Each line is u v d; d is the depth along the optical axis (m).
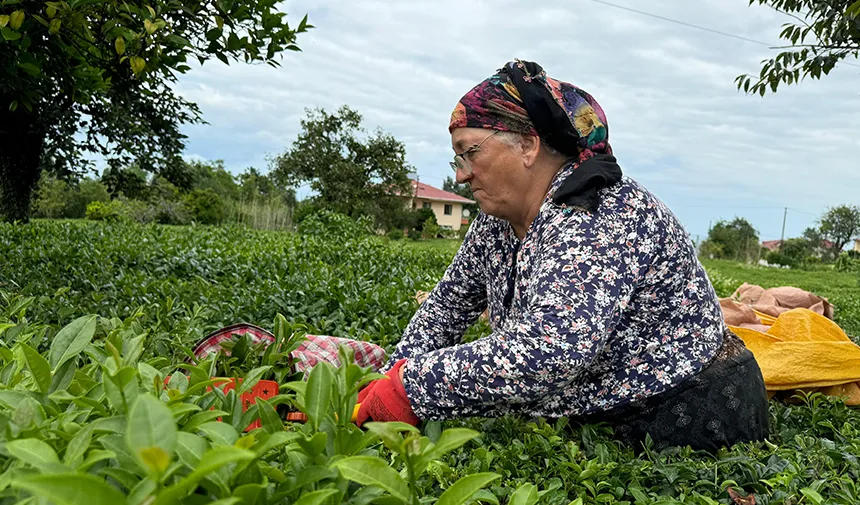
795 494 1.96
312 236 14.27
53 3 3.72
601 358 2.46
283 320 2.00
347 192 45.47
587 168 2.27
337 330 4.04
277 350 1.98
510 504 1.17
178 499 0.78
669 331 2.45
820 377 3.39
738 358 2.58
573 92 2.31
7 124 12.46
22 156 13.88
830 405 3.14
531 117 2.27
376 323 4.20
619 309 2.21
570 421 2.62
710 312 2.51
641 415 2.51
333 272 7.50
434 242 41.38
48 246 8.38
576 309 2.11
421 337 2.92
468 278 2.85
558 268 2.16
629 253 2.23
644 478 2.14
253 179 54.28
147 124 14.12
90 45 5.08
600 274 2.16
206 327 3.68
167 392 1.22
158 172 15.54
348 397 1.16
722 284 11.59
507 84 2.29
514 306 2.53
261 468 1.01
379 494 1.04
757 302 5.08
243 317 4.23
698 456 2.47
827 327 3.79
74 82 5.42
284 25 4.61
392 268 8.52
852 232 67.75
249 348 2.04
